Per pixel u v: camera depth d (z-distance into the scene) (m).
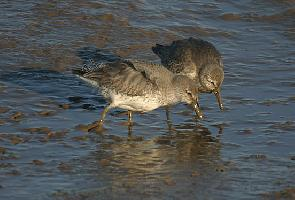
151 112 16.88
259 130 15.93
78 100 17.22
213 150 14.88
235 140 15.41
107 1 22.86
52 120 15.96
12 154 14.14
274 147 15.02
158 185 13.09
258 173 13.70
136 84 15.43
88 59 19.53
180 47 18.19
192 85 15.86
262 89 18.38
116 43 20.64
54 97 17.27
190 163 14.16
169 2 23.67
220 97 17.39
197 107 16.09
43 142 14.81
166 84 15.59
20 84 17.77
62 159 14.09
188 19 22.69
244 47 21.34
